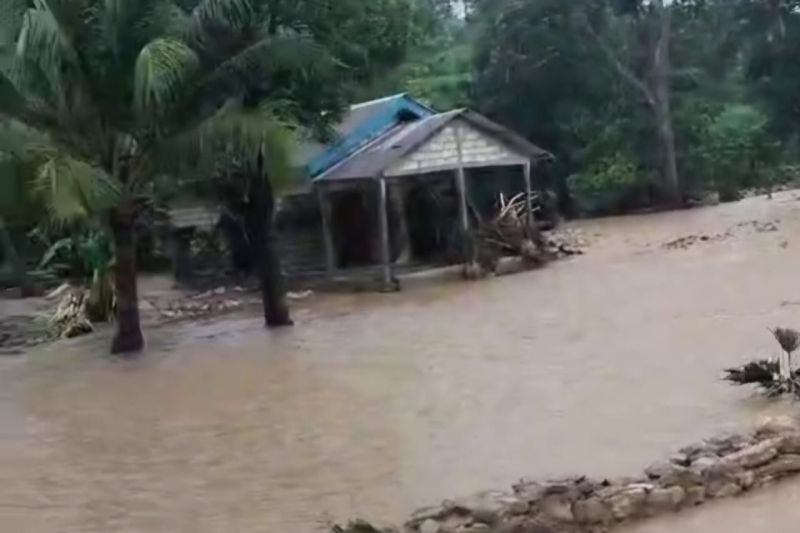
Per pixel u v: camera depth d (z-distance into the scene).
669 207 41.69
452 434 10.84
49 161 16.39
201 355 17.22
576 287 21.23
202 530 8.70
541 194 35.69
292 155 17.66
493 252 25.75
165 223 28.91
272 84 18.98
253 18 18.34
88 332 20.84
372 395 13.01
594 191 41.78
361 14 20.89
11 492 10.25
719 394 11.39
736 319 15.77
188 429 12.20
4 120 17.38
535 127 43.06
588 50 42.22
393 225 28.73
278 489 9.57
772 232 27.91
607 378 12.70
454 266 26.86
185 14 18.23
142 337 18.72
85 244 27.30
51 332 21.28
